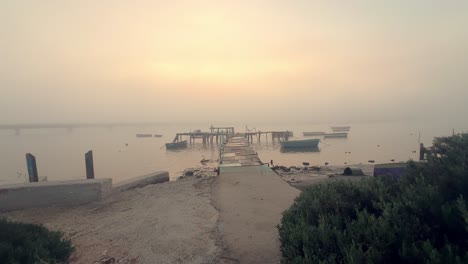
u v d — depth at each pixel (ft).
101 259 19.04
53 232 19.58
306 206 16.92
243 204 31.04
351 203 15.55
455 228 9.98
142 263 18.33
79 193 33.42
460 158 12.94
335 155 157.48
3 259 14.37
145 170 119.85
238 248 19.86
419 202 11.57
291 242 13.32
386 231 10.43
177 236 22.59
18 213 30.78
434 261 8.36
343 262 10.76
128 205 32.58
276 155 164.55
